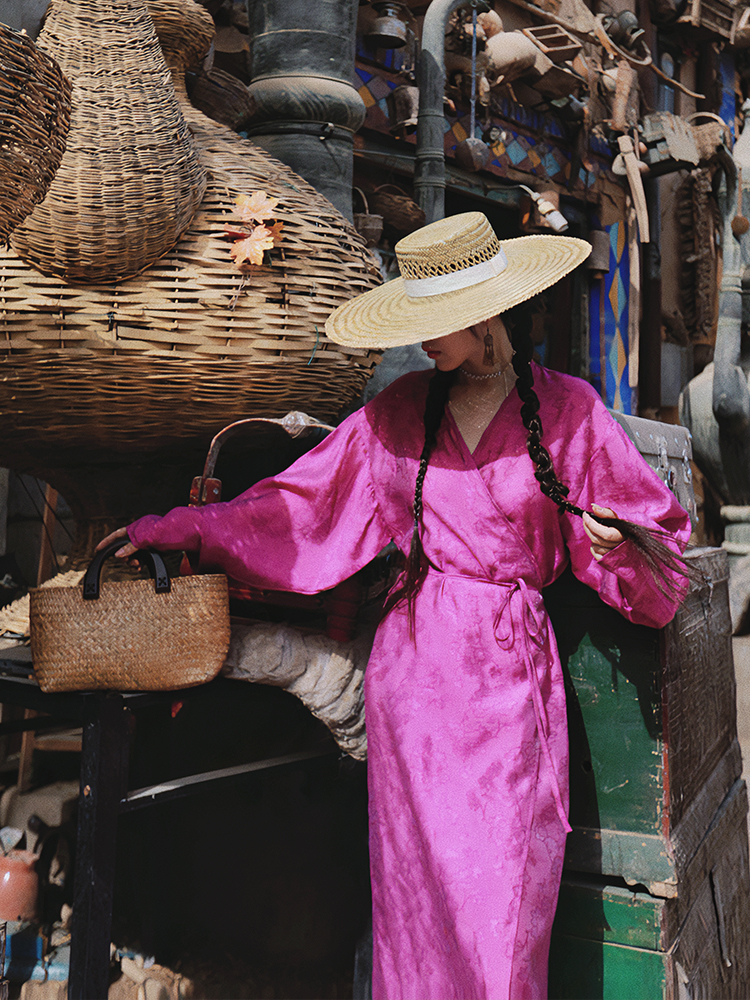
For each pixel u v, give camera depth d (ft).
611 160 19.36
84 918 4.84
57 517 9.30
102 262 5.17
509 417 5.09
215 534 5.38
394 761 5.15
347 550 5.52
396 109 13.70
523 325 5.05
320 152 8.73
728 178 17.94
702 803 6.35
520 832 4.69
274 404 6.06
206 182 5.76
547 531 5.16
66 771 9.15
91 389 5.56
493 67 15.21
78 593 4.99
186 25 6.33
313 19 8.64
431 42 11.19
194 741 8.29
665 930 5.38
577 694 5.77
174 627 5.07
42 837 8.22
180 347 5.49
